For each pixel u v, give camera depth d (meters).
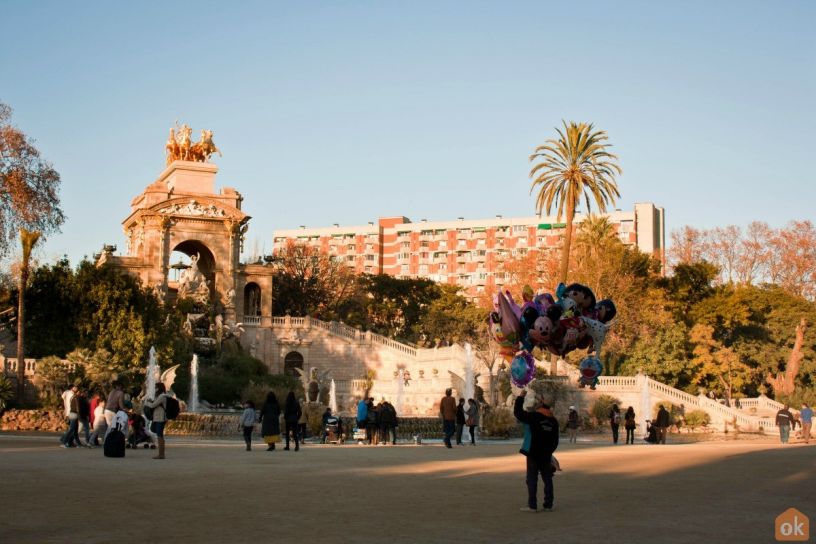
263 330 109.00
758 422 79.12
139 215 110.25
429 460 33.00
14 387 68.19
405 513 18.84
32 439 45.25
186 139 119.31
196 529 16.80
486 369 91.56
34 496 20.77
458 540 15.83
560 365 91.44
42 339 82.62
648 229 196.62
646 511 19.33
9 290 84.44
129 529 16.72
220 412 73.44
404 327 145.38
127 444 39.62
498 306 35.19
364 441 50.81
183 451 37.78
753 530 16.89
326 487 23.16
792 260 123.56
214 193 116.75
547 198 92.44
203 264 118.12
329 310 135.12
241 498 20.88
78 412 38.59
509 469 28.94
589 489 23.31
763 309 113.94
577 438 66.69
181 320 97.88
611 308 34.53
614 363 98.75
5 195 80.62
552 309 33.69
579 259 108.88
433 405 89.31
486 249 198.00
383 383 95.62
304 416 47.59
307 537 16.03
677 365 95.19
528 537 16.14
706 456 35.56
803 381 107.31
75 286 83.56
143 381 79.19
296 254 135.88
